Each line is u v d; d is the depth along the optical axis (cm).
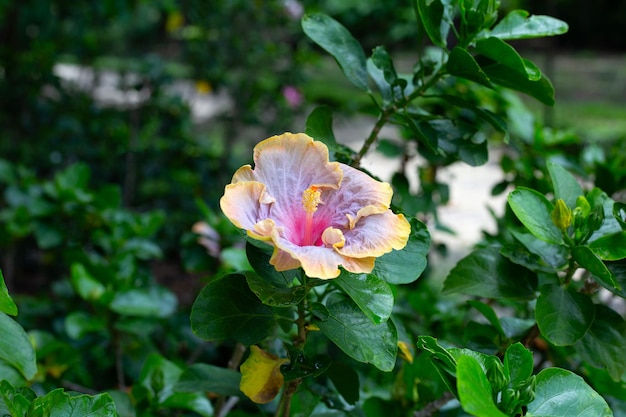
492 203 291
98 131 236
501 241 105
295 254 57
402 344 80
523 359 59
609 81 578
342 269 63
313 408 79
